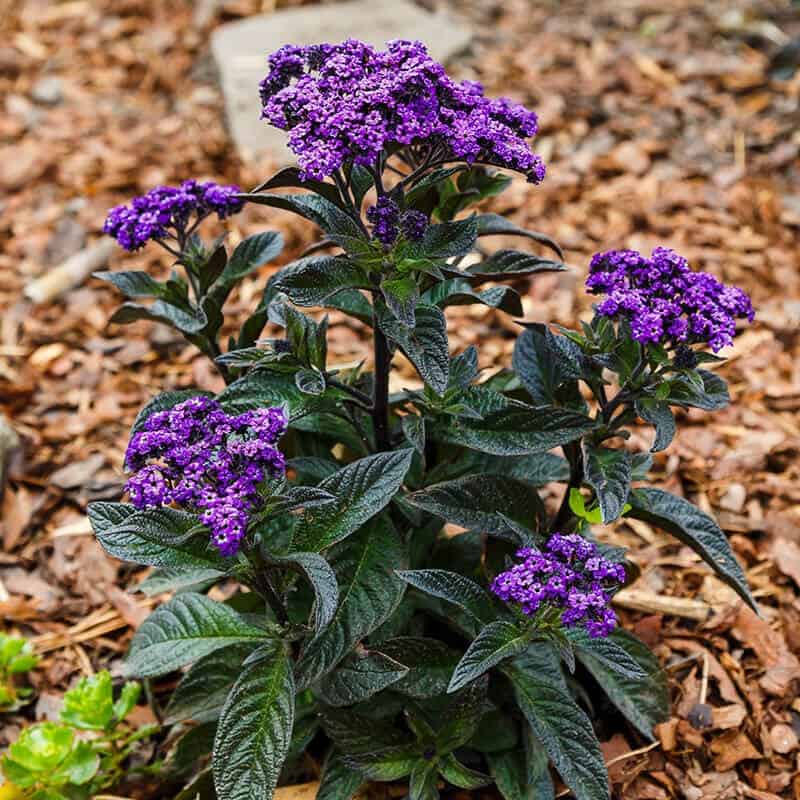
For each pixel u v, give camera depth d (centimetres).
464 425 73
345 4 158
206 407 68
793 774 81
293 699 69
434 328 69
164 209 77
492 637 68
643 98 141
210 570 72
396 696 76
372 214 68
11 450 101
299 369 71
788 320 110
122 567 94
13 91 149
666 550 93
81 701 80
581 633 70
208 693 77
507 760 77
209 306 78
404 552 73
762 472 99
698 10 158
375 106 67
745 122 135
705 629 88
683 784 80
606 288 72
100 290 117
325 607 64
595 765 71
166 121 142
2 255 122
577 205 125
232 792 68
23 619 92
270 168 131
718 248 117
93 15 163
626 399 72
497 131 70
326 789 75
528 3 163
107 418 106
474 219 69
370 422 80
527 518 74
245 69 143
